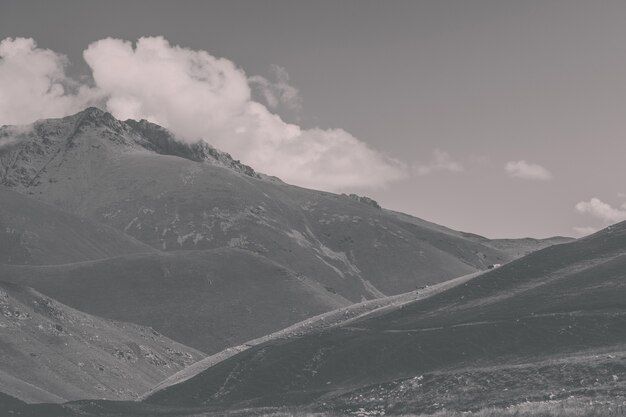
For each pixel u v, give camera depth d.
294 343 126.75
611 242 139.12
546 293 119.62
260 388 114.94
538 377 86.25
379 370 108.25
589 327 101.50
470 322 114.56
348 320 140.88
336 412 91.31
